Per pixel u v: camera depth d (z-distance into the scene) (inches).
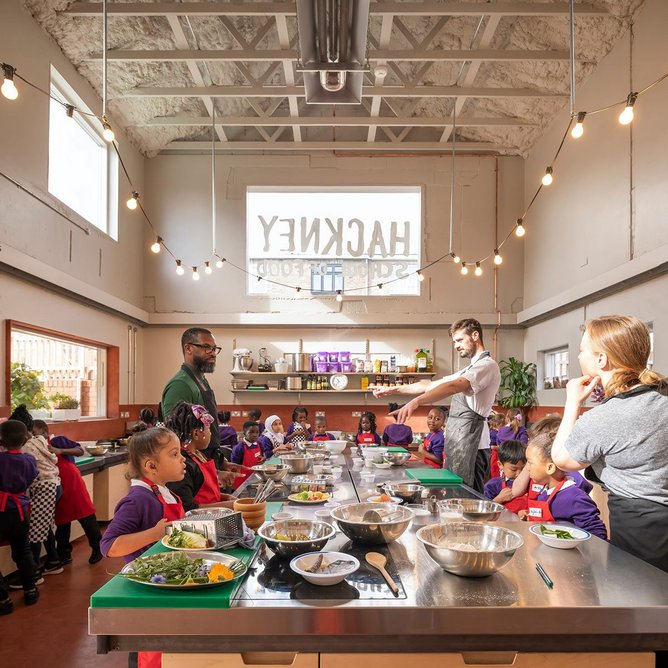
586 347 72.3
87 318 260.4
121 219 304.7
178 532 65.9
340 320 346.9
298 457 130.5
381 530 65.7
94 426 268.4
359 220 379.6
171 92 272.8
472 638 51.6
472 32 269.9
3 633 128.6
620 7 213.5
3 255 179.8
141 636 51.3
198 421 101.3
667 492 64.8
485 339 350.6
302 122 305.7
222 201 351.3
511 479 122.3
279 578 57.3
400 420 100.5
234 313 344.8
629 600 51.9
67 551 183.6
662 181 197.2
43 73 217.8
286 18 244.4
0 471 144.6
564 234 285.1
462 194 352.5
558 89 270.5
